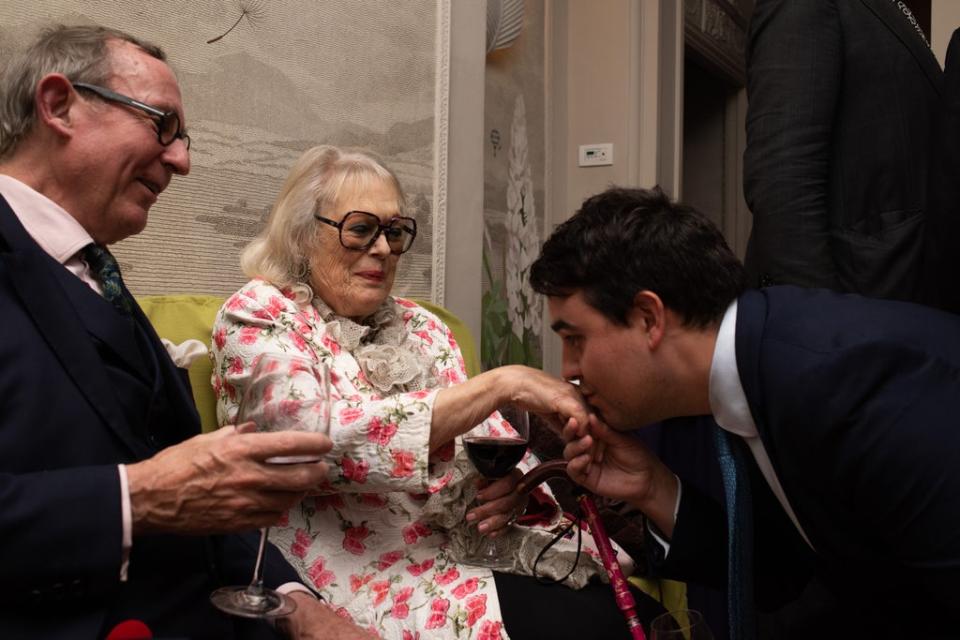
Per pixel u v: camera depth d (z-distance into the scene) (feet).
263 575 4.45
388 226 6.36
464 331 8.41
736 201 20.48
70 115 4.38
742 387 4.28
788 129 6.87
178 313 6.42
